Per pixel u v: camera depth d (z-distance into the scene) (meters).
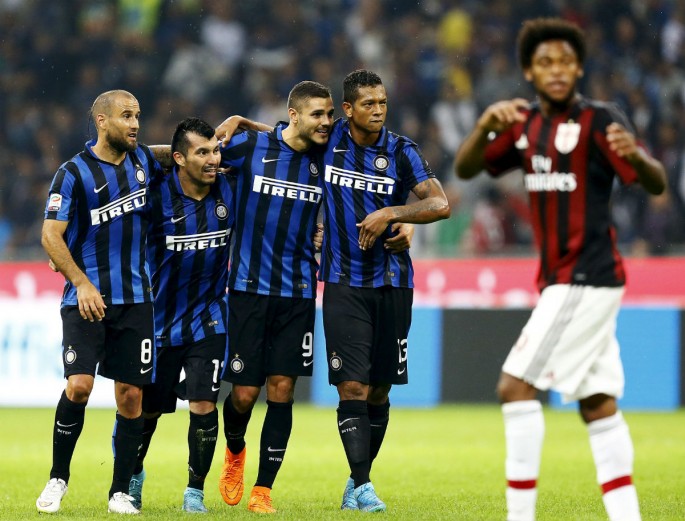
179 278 20.69
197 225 20.58
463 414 43.25
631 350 45.25
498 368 46.03
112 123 19.61
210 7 67.12
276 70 64.94
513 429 14.80
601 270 14.92
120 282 19.84
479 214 54.44
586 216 14.98
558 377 14.83
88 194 19.70
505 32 64.50
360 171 20.22
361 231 19.59
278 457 20.28
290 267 20.44
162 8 67.38
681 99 60.72
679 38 62.69
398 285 20.45
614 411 15.32
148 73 65.81
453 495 22.59
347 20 67.31
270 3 67.31
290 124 20.55
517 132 15.43
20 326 46.34
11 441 34.38
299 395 46.81
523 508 14.73
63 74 66.44
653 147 58.00
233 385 20.53
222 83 65.25
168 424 40.12
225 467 21.20
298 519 18.33
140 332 19.88
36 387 45.97
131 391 19.83
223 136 20.66
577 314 14.81
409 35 65.12
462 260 46.88
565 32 14.80
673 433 36.22
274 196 20.38
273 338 20.47
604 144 14.83
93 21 67.19
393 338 20.58
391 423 40.00
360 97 19.72
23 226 59.69
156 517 18.66
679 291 44.91
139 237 20.12
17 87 65.94
